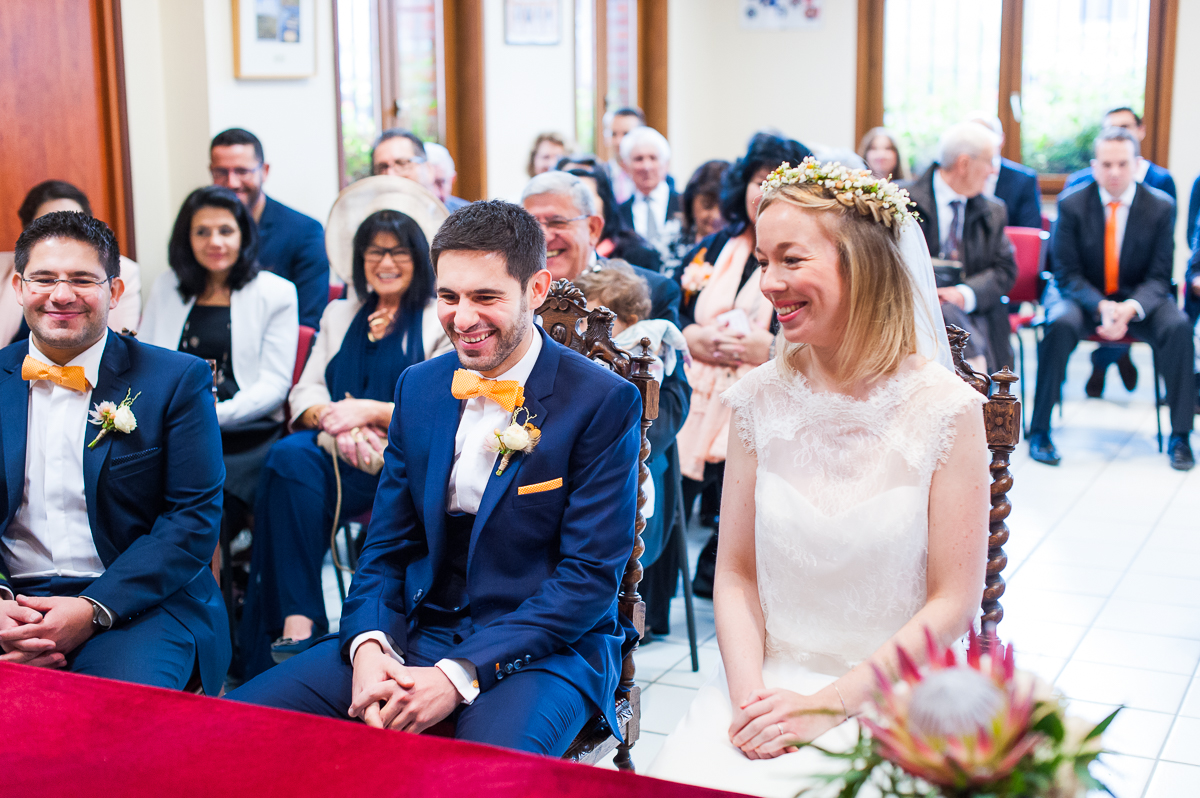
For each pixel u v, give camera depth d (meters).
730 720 1.55
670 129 8.34
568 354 1.85
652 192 6.08
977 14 8.49
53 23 3.94
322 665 1.75
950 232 4.96
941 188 4.95
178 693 1.32
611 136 6.73
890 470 1.58
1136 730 2.53
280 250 4.18
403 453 1.88
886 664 1.48
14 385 2.05
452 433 1.82
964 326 4.63
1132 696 2.72
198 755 1.17
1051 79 8.35
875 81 8.81
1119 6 8.07
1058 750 0.84
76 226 1.97
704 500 4.21
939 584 1.57
